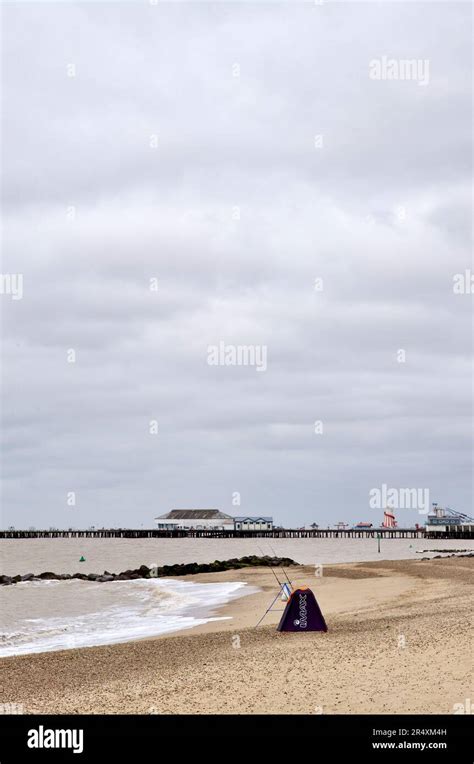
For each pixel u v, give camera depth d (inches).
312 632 1060.5
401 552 6791.3
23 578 3171.8
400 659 773.3
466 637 871.1
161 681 762.2
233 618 1508.4
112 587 2723.9
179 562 5068.9
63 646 1213.1
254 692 676.1
